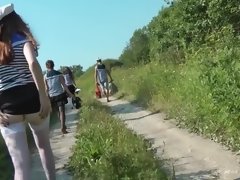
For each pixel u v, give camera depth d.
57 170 8.05
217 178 6.82
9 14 4.95
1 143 8.66
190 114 10.71
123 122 11.85
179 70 15.34
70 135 11.91
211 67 10.58
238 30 14.47
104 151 7.70
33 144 9.95
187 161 7.83
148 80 18.56
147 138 10.13
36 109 4.98
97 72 21.92
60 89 12.40
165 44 22.73
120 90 24.14
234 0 14.35
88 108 15.64
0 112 4.91
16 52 4.87
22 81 4.90
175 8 18.59
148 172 6.53
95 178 6.77
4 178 7.45
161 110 13.69
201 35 16.66
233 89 8.71
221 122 9.15
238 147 8.09
